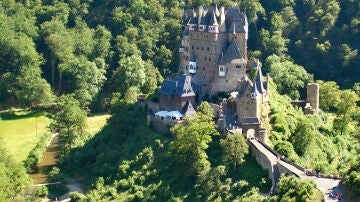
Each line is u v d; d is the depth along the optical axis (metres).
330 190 172.88
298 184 172.38
